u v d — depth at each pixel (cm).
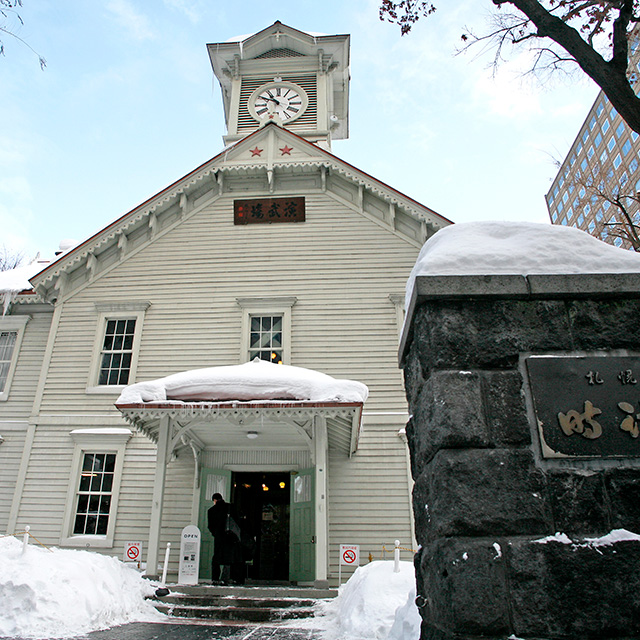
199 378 1033
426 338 355
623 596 283
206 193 1653
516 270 356
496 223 399
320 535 994
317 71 2144
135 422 1058
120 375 1448
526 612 281
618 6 657
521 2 700
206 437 1242
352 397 982
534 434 321
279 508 1520
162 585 956
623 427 318
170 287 1526
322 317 1454
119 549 1252
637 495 304
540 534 298
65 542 1267
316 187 1622
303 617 835
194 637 656
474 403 326
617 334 342
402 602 677
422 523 366
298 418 1029
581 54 663
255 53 2189
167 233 1593
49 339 1488
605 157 4853
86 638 624
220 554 1017
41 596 682
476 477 309
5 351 1538
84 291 1542
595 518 300
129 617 794
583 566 288
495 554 292
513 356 339
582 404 324
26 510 1311
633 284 348
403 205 1523
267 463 1295
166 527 1259
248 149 1673
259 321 1486
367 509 1260
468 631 281
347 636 646
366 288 1478
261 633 696
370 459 1305
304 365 1402
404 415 1336
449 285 351
